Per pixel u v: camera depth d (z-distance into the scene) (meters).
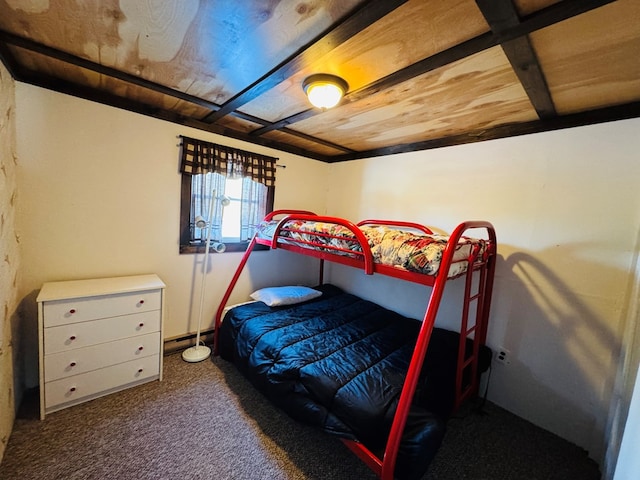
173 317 2.51
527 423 1.91
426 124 2.16
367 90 1.61
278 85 1.65
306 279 3.56
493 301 2.10
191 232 2.55
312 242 1.97
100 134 1.99
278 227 2.16
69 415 1.68
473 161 2.25
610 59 1.17
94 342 1.78
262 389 1.81
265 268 3.15
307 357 1.81
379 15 0.99
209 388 2.05
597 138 1.68
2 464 1.35
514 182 2.02
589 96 1.52
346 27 1.08
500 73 1.37
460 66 1.31
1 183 1.38
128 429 1.62
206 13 1.06
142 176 2.20
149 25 1.15
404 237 1.50
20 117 1.70
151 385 2.04
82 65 1.51
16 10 1.09
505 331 2.04
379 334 2.23
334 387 1.52
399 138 2.58
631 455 0.86
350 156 3.30
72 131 1.88
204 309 2.70
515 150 2.02
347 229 1.78
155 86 1.75
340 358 1.82
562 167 1.81
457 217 2.35
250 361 1.95
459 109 1.83
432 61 1.28
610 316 1.63
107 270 2.11
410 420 1.32
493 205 2.13
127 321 1.90
